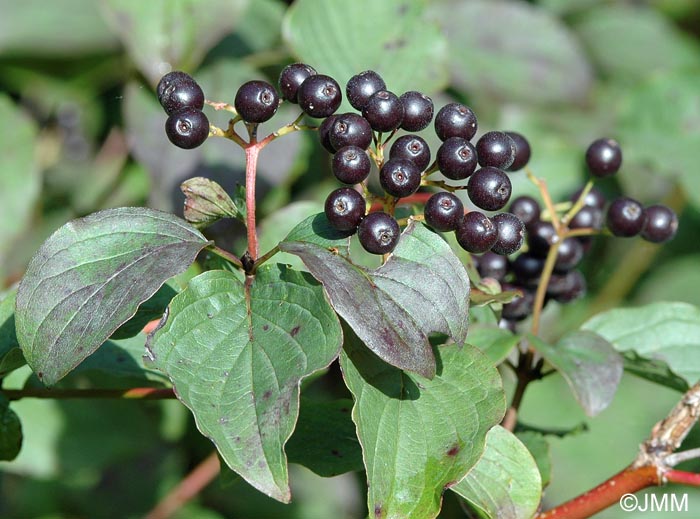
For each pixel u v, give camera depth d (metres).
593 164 0.31
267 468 0.22
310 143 0.39
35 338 0.23
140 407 0.41
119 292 0.23
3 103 0.41
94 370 0.29
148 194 0.39
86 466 0.39
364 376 0.24
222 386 0.23
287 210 0.31
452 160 0.24
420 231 0.24
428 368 0.23
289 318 0.23
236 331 0.23
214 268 0.27
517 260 0.31
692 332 0.31
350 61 0.34
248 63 0.39
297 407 0.22
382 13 0.34
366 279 0.23
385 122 0.24
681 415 0.28
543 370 0.33
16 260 0.42
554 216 0.30
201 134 0.25
